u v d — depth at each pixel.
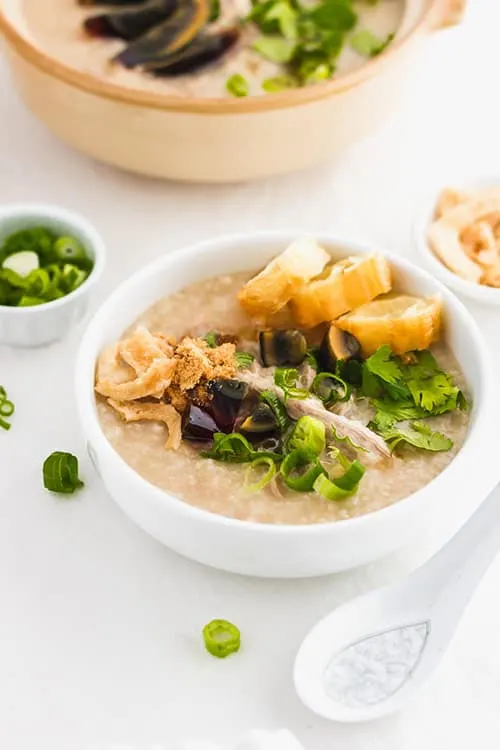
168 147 0.63
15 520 0.54
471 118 0.73
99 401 0.54
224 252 0.58
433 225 0.63
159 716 0.49
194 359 0.54
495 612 0.52
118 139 0.64
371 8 0.71
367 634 0.50
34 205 0.62
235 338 0.57
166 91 0.65
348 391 0.54
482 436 0.51
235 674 0.50
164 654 0.51
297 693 0.49
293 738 0.47
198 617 0.52
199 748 0.47
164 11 0.69
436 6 0.65
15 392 0.59
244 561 0.50
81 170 0.69
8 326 0.59
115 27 0.68
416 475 0.52
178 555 0.54
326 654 0.49
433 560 0.51
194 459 0.52
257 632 0.51
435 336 0.56
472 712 0.49
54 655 0.51
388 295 0.58
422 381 0.55
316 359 0.56
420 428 0.53
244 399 0.53
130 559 0.53
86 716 0.49
